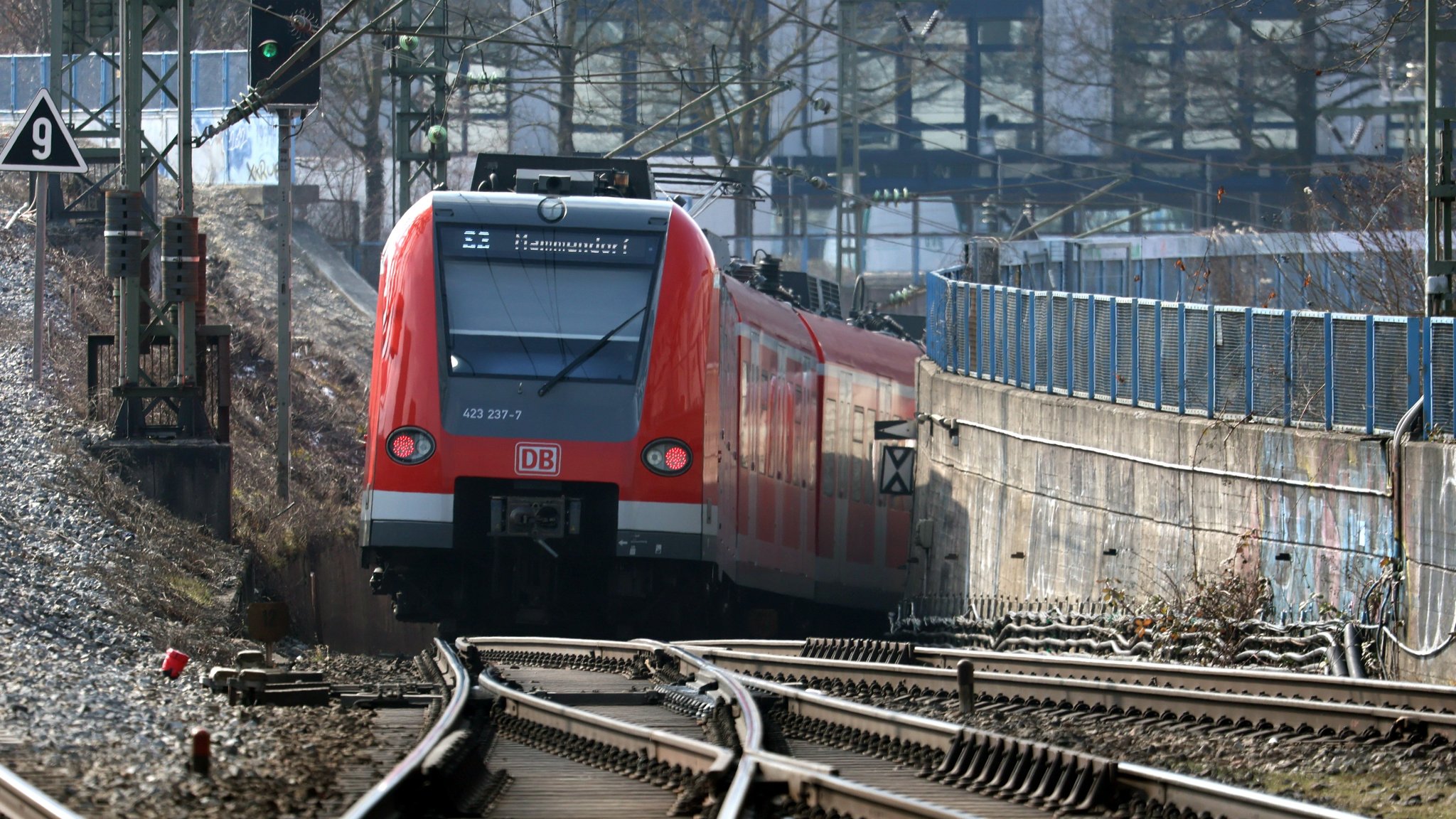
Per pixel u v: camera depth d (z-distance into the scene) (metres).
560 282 67.88
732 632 83.56
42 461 74.50
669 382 67.19
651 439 66.81
